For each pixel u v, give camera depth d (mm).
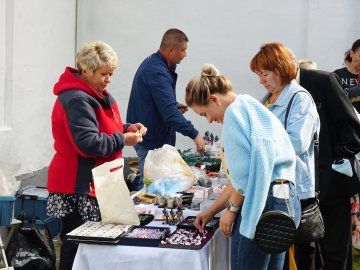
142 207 4023
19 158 6531
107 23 8648
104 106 3955
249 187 2967
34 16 6859
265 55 3648
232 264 3225
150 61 5762
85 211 3848
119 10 8625
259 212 2959
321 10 8328
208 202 3996
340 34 8320
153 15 8594
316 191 3828
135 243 3299
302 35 8430
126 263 3283
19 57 6465
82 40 8492
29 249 4336
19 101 6504
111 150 3783
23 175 6633
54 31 7523
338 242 4352
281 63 3611
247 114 3064
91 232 3430
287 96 3641
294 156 3129
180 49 5730
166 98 5613
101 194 3604
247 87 8570
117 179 3627
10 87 6293
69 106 3709
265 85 3729
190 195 4293
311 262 4168
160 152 4660
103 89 3992
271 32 8484
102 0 8625
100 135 3750
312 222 3600
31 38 6793
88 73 3805
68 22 8047
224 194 3477
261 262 3148
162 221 3797
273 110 3686
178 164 4613
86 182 3809
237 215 3172
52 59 7477
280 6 8438
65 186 3814
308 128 3523
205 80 3242
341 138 4156
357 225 5078
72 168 3814
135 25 8625
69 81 3805
